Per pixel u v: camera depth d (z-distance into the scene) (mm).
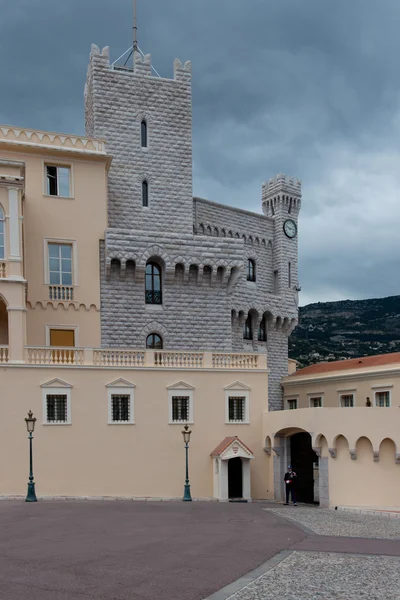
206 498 42000
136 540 23078
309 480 45469
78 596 16062
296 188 71500
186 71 55750
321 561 20344
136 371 42062
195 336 50281
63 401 40406
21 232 41875
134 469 41250
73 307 46781
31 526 26047
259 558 20562
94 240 47875
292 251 70625
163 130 54562
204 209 62000
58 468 39719
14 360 39969
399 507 37500
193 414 43094
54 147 47094
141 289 48938
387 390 48812
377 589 17219
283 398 63750
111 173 52531
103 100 53031
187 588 16922
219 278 51344
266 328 66500
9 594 16172
